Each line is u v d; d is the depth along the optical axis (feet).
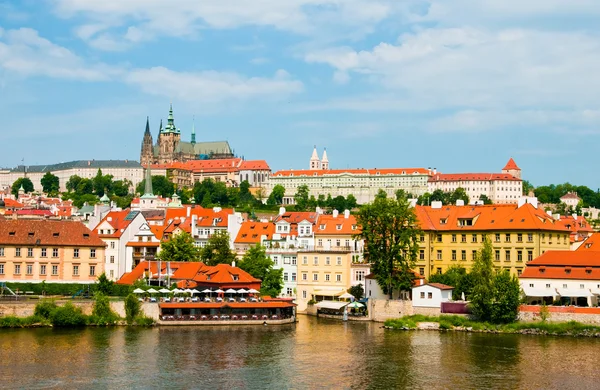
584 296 589.73
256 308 619.26
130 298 585.22
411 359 479.82
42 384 407.03
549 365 464.24
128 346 504.02
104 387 404.16
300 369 451.12
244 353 493.36
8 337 523.29
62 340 517.55
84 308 583.99
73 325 573.33
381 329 600.39
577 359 479.82
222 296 643.04
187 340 532.32
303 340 542.98
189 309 602.85
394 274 650.84
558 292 597.52
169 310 599.16
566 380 429.38
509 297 585.63
